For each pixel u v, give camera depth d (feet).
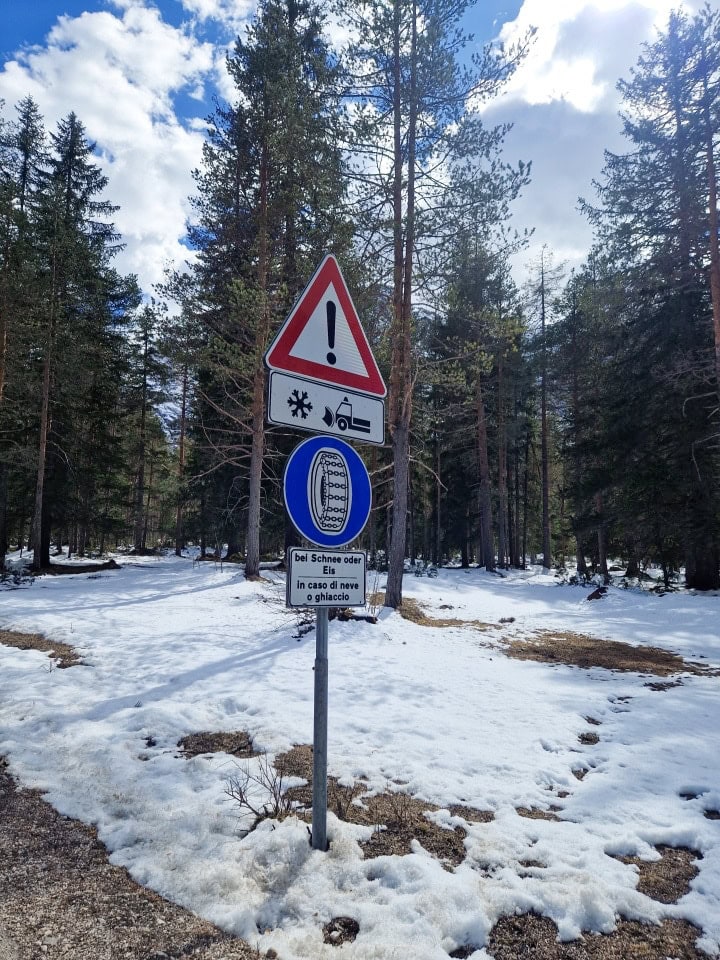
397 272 39.14
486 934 8.07
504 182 35.63
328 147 36.76
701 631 36.01
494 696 20.02
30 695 18.24
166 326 50.57
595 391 79.51
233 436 68.90
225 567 68.23
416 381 42.65
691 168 51.49
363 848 10.18
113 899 8.72
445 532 110.93
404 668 23.39
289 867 9.45
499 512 97.40
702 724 17.72
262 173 53.01
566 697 20.26
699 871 9.91
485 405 95.14
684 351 55.36
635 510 59.57
